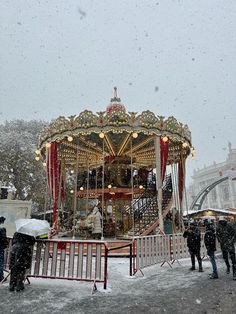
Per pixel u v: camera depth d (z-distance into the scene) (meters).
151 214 15.23
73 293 6.05
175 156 17.61
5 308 5.06
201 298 5.62
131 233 14.47
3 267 7.36
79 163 20.59
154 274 8.11
